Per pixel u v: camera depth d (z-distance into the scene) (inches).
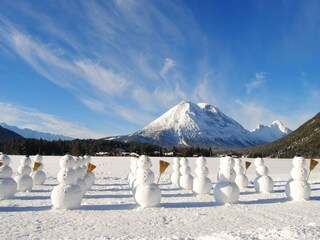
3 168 679.7
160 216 508.7
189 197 730.8
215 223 461.1
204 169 774.5
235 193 633.0
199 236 379.9
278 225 447.2
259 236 356.5
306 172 679.1
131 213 532.1
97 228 428.1
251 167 1847.9
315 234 359.9
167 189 883.4
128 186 957.8
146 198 575.5
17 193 746.2
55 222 461.4
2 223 451.8
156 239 363.3
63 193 554.6
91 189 869.8
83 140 4446.4
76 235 391.2
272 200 685.9
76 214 519.5
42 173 925.2
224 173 650.8
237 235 356.2
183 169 941.2
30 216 502.0
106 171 1622.8
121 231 412.5
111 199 693.3
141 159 608.7
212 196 739.4
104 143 4424.2
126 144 4697.3
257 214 529.3
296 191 667.4
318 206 608.4
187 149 4247.0
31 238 377.4
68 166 584.7
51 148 3619.6
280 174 1529.3
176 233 402.9
